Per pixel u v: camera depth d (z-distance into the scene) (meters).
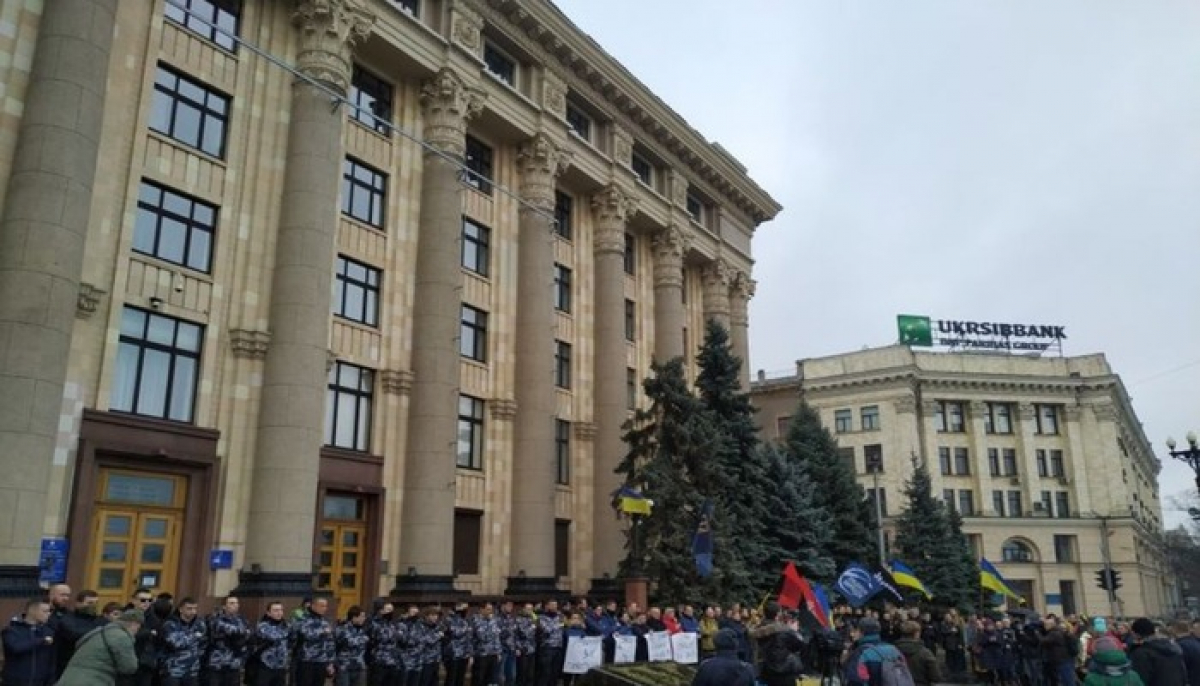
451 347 23.92
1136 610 62.44
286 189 20.61
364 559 21.58
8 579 13.76
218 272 19.27
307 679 13.34
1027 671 20.50
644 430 26.81
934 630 24.69
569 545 29.48
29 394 14.45
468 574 25.05
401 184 24.39
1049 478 66.00
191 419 18.42
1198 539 99.50
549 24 29.38
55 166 15.35
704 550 24.25
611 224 32.69
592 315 32.16
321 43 21.52
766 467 32.44
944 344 69.75
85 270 16.61
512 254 28.44
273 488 18.72
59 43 15.89
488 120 27.77
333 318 21.80
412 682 15.21
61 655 10.53
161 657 11.18
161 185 18.48
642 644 19.11
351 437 22.00
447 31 25.78
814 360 67.94
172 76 19.14
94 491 16.20
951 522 46.16
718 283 40.59
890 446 63.19
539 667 18.06
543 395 27.39
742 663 7.59
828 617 20.61
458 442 25.45
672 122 36.22
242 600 17.92
